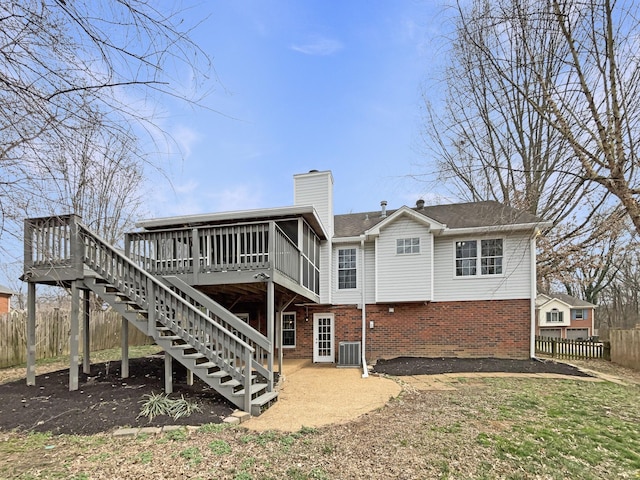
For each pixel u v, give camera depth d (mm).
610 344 12078
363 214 15844
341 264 13141
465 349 11797
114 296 7000
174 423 5094
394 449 4336
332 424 5258
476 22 7594
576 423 5375
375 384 8328
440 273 12211
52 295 13414
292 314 13258
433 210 14375
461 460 4062
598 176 6672
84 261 6902
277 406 6336
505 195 14109
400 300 11945
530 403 6473
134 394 6211
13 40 2428
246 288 8961
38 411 5516
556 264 16859
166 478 3566
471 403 6449
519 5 7152
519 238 11711
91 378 7324
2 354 9758
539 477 3727
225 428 4977
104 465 3838
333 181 13875
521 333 11492
